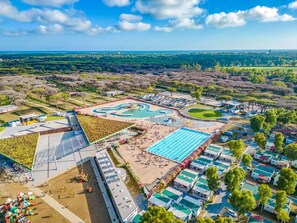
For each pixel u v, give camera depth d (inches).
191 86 7007.9
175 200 2199.8
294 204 2206.0
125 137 3767.2
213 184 2212.1
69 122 4205.2
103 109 5329.7
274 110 4163.4
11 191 2364.7
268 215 2080.5
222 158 3046.3
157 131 4074.8
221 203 2230.6
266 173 2640.3
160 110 5398.6
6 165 2839.6
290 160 2947.8
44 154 3117.6
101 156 2972.4
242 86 6456.7
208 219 1636.3
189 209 2037.4
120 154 3211.1
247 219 2014.0
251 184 2488.9
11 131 3727.9
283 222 1971.0
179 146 3494.1
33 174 2667.3
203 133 3986.2
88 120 3944.4
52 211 2089.1
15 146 2955.2
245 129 4136.3
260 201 2049.7
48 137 3656.5
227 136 3811.5
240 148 2790.4
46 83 7239.2
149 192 2317.9
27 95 6058.1
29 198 2214.6
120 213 1990.7
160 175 2691.9
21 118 4158.5
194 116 4928.6
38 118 4306.1
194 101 6048.2
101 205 2174.0
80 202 2213.3
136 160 3048.7
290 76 7145.7
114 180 2469.2
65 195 2309.3
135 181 2564.0
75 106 5487.2
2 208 2079.2
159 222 1471.5
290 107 4429.1
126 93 7116.1
